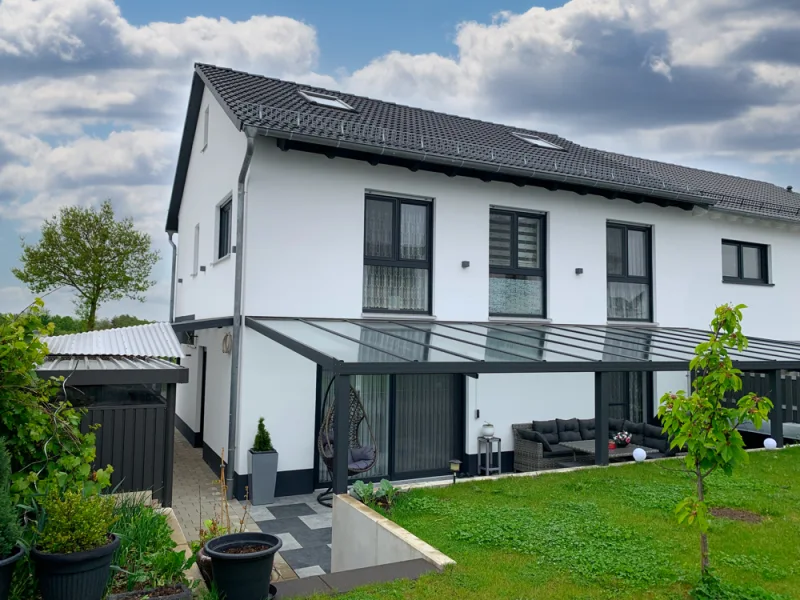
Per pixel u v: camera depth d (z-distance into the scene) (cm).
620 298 1512
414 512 738
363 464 1053
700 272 1614
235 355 1066
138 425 802
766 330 1742
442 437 1244
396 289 1238
